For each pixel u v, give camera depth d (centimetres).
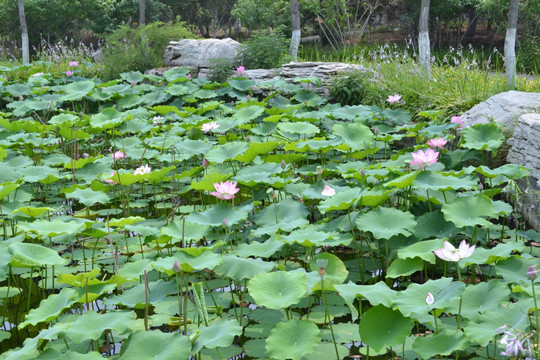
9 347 343
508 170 464
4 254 349
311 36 3067
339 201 432
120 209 595
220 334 273
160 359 259
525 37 1798
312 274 332
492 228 480
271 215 461
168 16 3212
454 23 2391
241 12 2589
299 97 977
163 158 636
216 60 1181
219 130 712
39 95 1156
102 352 319
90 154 854
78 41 2806
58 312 297
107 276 432
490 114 671
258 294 300
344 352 310
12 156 662
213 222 416
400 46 2288
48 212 561
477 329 265
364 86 1005
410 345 316
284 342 277
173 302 381
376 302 284
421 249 355
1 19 2591
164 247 474
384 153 734
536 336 272
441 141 535
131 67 1364
